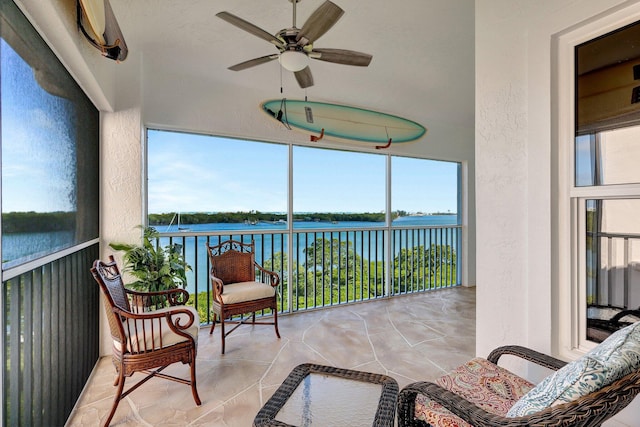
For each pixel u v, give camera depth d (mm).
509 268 1823
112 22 1729
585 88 1504
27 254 1369
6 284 1213
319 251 4180
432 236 5074
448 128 4961
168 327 1990
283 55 2078
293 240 3930
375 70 3248
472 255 5184
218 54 2904
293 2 2074
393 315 3699
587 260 1538
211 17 2381
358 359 2588
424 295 4609
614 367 854
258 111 3586
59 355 1738
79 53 1684
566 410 843
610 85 1421
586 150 1505
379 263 4590
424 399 1311
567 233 1571
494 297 1910
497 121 1876
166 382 2258
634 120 1352
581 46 1515
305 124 3828
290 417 1274
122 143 2748
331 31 2557
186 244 3439
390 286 4602
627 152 1374
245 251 3658
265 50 2846
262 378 2309
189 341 1985
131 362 1833
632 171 1360
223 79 3357
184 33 2584
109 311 1856
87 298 2316
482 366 1525
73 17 1568
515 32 1767
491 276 1928
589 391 849
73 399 1956
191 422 1834
